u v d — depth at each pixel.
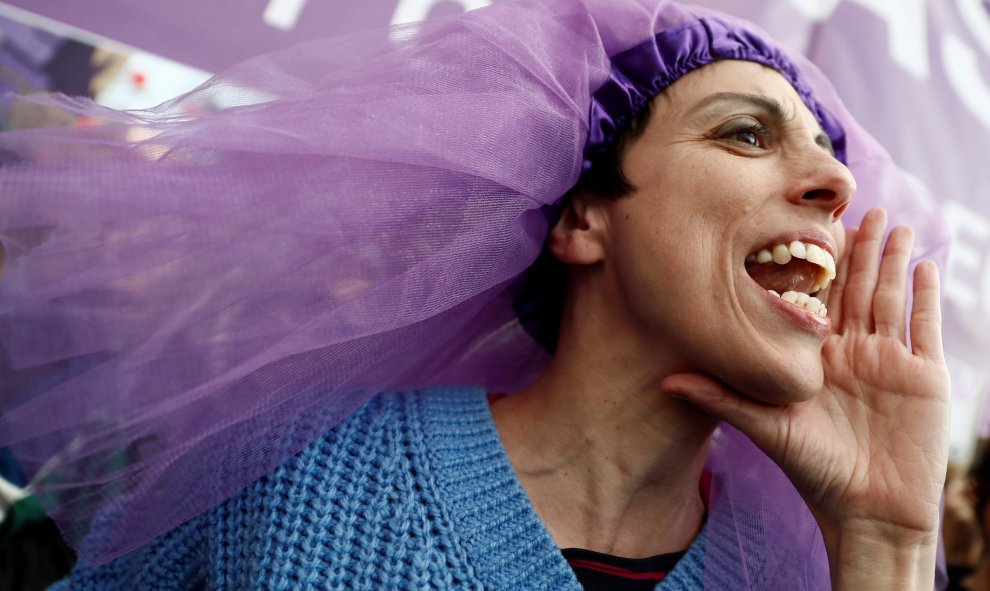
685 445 0.75
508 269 0.74
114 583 0.71
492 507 0.66
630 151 0.76
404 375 0.85
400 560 0.61
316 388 0.66
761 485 0.81
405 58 0.69
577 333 0.78
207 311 0.62
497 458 0.71
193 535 0.67
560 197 0.78
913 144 1.65
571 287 0.80
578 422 0.75
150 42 1.26
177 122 0.62
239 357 0.63
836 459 0.71
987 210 1.71
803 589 0.79
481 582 0.62
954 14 1.75
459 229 0.69
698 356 0.70
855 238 0.86
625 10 0.77
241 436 0.65
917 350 0.76
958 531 1.60
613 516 0.74
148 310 0.62
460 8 1.38
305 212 0.62
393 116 0.64
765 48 0.81
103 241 0.60
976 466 1.64
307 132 0.61
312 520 0.62
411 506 0.63
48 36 1.21
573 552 0.71
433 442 0.68
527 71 0.72
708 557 0.73
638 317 0.73
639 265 0.72
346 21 1.34
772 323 0.68
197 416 0.63
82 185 0.58
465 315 0.78
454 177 0.67
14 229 0.59
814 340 0.70
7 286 0.60
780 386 0.67
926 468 0.70
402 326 0.68
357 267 0.66
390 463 0.66
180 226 0.61
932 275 0.80
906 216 0.97
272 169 0.62
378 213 0.65
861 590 0.68
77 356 0.62
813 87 0.94
